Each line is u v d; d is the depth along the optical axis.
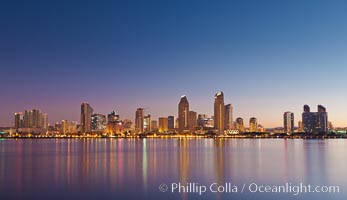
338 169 112.44
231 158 156.25
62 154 192.50
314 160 144.50
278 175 99.25
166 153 195.62
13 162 141.88
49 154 192.88
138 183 86.56
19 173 106.00
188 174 102.19
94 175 100.94
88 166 124.88
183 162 137.62
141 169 114.81
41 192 76.31
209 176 97.62
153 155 179.12
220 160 145.88
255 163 132.38
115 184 85.44
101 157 166.50
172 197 70.56
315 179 91.88
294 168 115.50
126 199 69.38
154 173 104.75
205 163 133.00
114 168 118.06
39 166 125.38
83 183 86.88
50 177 97.31
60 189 79.44
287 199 67.56
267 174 101.38
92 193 74.88
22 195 73.19
